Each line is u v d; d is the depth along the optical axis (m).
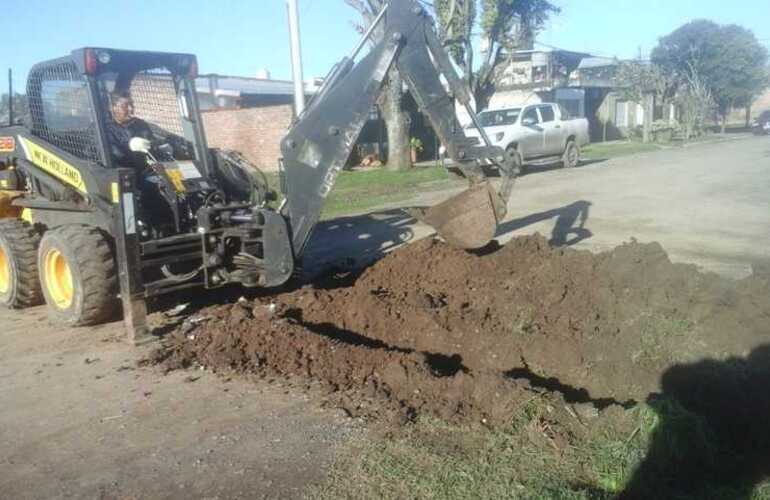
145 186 7.29
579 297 6.50
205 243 7.03
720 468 4.08
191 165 7.67
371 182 20.08
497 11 24.06
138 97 7.64
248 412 4.96
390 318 6.60
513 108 20.64
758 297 5.85
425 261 7.95
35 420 5.08
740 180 16.39
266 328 6.34
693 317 5.78
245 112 25.42
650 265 6.75
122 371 5.94
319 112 6.91
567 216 12.42
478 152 7.62
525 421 4.38
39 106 7.92
